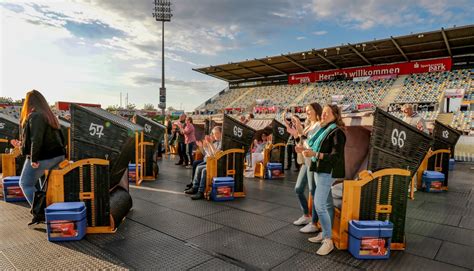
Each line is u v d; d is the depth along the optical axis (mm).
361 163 4211
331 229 3252
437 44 19328
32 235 3547
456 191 6465
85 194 3617
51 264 2859
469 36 17562
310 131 3596
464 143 12602
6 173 5465
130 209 4660
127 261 2951
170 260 2992
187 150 9398
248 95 33406
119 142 3818
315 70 29047
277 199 5559
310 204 4160
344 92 26156
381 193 3256
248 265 2920
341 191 3699
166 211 4680
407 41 18969
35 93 3635
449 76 22031
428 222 4320
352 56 23141
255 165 8016
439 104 19750
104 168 3650
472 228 4070
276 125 8938
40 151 3609
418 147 3398
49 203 3641
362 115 3945
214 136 6168
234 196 5680
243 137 5770
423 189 6496
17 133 6891
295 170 9250
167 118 13438
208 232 3797
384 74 25078
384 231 3057
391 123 3279
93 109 4113
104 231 3680
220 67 28484
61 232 3379
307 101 27250
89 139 3705
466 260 3092
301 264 2955
